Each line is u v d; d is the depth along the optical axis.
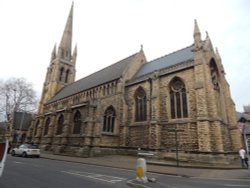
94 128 30.50
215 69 30.22
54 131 40.91
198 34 26.67
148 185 10.06
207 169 17.95
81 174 13.61
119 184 10.54
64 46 74.00
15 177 11.34
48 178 11.40
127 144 32.00
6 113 52.06
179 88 27.77
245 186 10.61
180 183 11.41
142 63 42.78
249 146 39.88
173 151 25.20
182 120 25.77
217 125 22.22
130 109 34.06
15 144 54.53
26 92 53.66
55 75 68.44
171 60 34.19
